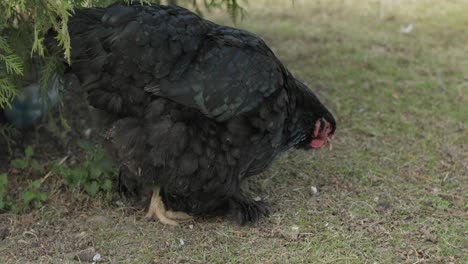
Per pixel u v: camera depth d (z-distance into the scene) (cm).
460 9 975
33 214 450
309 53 779
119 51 378
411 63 756
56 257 397
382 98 666
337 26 889
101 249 408
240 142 410
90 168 490
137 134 397
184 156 400
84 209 460
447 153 552
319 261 392
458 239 417
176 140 394
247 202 448
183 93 387
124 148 402
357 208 460
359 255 399
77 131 571
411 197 477
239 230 434
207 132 402
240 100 398
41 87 471
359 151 559
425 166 530
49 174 497
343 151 559
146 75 386
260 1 1008
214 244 416
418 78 715
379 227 432
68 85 454
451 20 922
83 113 598
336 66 743
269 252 404
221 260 395
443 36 855
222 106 395
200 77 391
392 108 644
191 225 442
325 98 662
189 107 394
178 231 433
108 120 406
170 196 448
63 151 545
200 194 429
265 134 418
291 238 419
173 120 393
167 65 385
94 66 384
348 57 771
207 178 414
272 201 474
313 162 538
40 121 574
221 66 396
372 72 730
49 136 561
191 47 394
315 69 732
